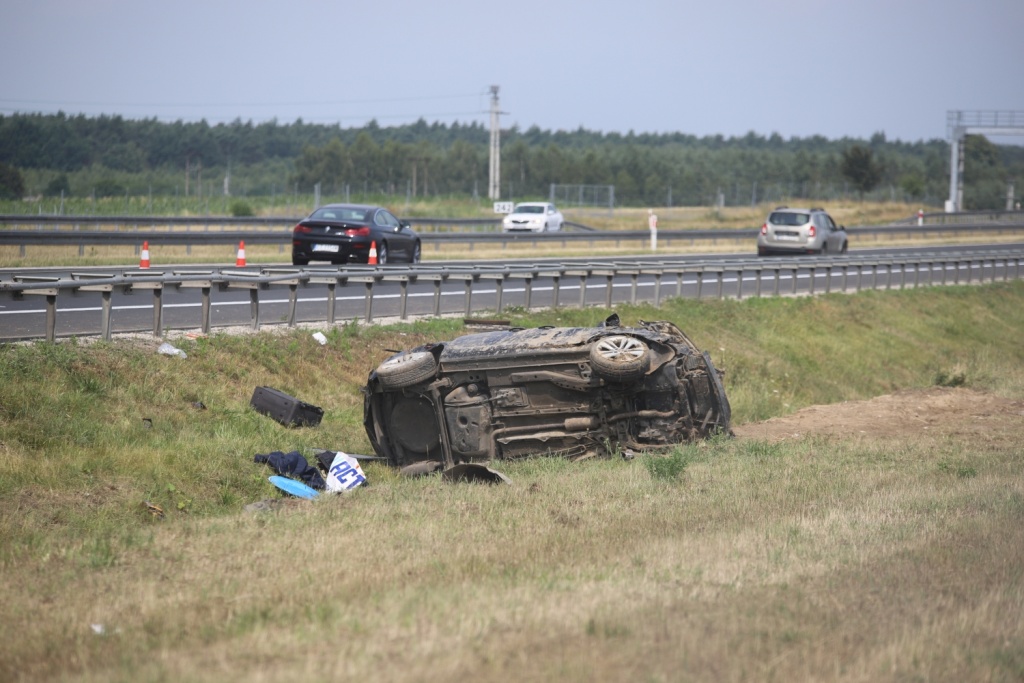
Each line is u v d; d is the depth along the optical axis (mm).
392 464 50969
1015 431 61844
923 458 49406
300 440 52844
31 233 120375
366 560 29391
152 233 128875
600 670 19969
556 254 165875
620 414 47969
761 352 101125
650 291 112562
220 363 59250
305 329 68625
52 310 53125
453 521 34406
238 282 65125
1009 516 34406
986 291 152000
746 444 51031
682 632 22062
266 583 27422
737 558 28641
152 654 21891
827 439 56531
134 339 58344
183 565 29875
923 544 30266
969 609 24016
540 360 47656
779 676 19688
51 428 44969
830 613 23641
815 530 32031
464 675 19766
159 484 42344
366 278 74000
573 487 40281
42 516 37219
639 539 31359
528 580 26750
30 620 25000
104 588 27672
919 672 20078
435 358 49281
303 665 20406
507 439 48188
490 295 95688
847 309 123562
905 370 113188
